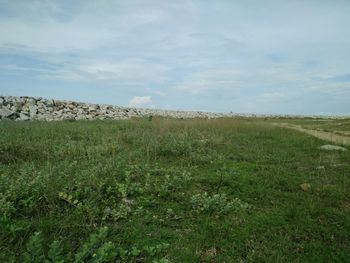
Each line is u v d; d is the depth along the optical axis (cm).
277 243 442
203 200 552
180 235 453
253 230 475
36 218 477
